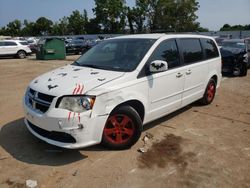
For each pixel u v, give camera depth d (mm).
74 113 3764
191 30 68000
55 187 3488
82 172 3818
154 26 70125
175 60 5336
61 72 4633
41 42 22141
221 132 5309
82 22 86625
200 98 6605
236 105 7219
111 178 3695
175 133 5180
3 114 6145
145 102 4609
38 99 4051
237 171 3924
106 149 4441
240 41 13625
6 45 23031
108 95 3984
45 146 4516
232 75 12180
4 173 3760
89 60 5105
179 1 67000
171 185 3572
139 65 4543
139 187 3521
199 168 3975
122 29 74562
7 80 10906
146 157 4242
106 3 73125
